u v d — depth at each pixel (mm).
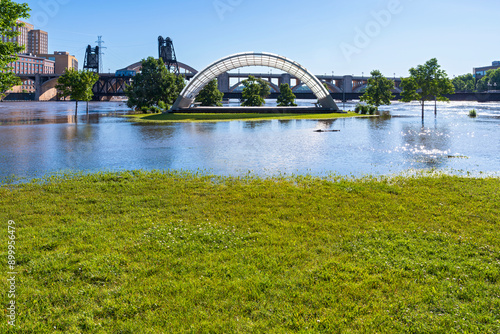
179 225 9945
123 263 7688
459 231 9453
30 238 9000
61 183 14945
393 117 63125
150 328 5516
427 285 6676
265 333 5387
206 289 6547
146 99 79188
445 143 27953
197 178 16125
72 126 44094
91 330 5527
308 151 24250
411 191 13586
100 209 11508
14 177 16219
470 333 5348
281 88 97062
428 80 57469
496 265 7438
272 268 7391
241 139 30875
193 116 62688
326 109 73438
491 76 193500
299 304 6109
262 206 11883
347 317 5773
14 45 21281
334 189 13914
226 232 9398
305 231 9500
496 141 28875
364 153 23375
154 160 20953
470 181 15055
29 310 5973
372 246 8484
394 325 5555
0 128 40844
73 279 6980
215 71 75875
